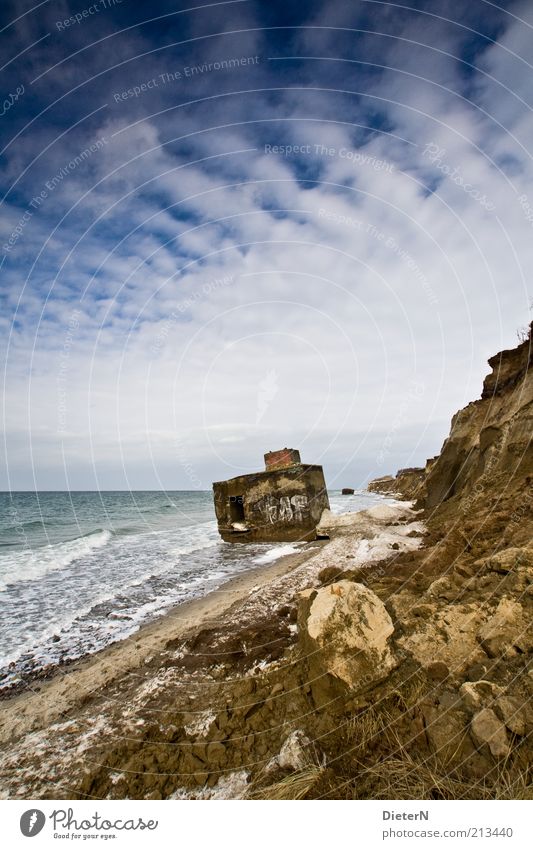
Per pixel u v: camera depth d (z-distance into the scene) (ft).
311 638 11.69
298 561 34.81
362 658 10.86
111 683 15.46
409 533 35.50
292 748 9.42
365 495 159.43
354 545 35.04
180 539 64.03
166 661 16.37
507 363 47.42
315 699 11.01
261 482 53.31
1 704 15.44
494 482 33.47
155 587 33.04
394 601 16.74
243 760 9.55
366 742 9.32
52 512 131.75
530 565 14.48
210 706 12.10
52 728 12.55
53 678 17.40
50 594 31.81
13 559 47.75
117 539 65.16
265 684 12.55
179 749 10.25
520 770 7.76
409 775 8.34
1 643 21.86
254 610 21.27
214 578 34.91
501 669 10.21
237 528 55.06
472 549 21.02
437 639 12.30
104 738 11.39
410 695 10.19
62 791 9.42
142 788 9.20
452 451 55.42
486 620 12.50
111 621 24.85
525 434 32.50
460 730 8.82
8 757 11.09
